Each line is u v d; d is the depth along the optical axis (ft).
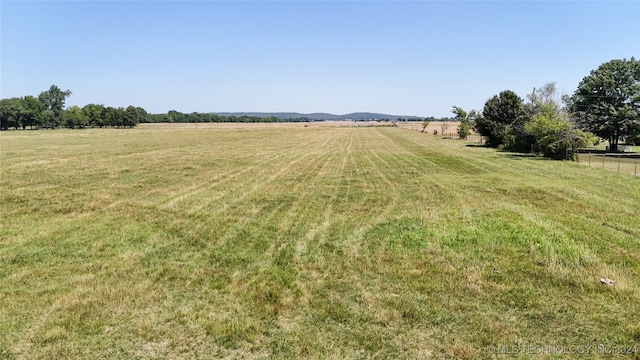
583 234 33.27
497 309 20.47
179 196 51.11
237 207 44.93
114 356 16.40
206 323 19.07
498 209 43.29
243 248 30.42
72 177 67.10
